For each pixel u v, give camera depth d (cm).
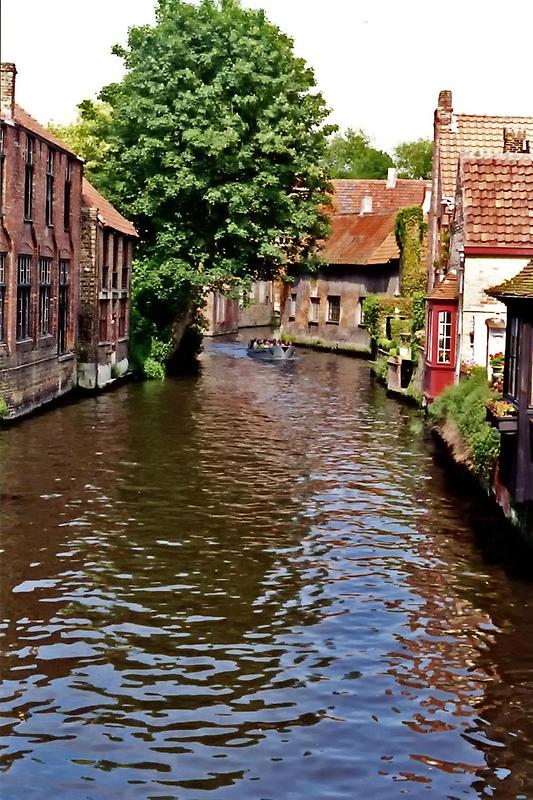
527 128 3284
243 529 1627
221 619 1238
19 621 1215
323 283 5712
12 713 989
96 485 1894
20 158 2577
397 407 3086
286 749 934
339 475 2042
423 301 3475
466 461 2039
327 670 1099
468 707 1018
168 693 1038
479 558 1494
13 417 2605
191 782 879
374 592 1344
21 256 2647
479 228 2475
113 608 1265
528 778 893
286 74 4006
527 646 1169
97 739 946
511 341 1515
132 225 3991
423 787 877
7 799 848
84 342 3303
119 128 4078
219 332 6450
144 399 3144
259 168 3938
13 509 1706
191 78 3788
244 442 2400
